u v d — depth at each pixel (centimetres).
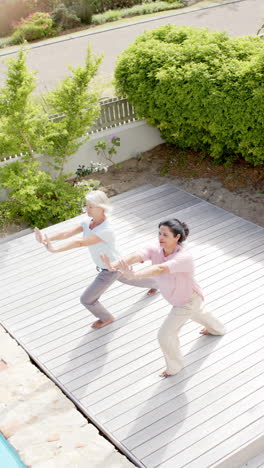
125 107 1074
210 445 438
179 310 478
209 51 969
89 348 559
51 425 463
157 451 436
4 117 891
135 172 1055
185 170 1041
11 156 970
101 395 499
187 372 515
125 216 825
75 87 931
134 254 461
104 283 538
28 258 737
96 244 517
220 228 772
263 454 457
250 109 866
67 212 909
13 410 482
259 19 2075
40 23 2189
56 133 903
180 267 443
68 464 421
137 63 1027
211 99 903
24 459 428
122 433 456
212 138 1004
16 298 654
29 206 884
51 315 618
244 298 616
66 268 706
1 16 2303
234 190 962
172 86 953
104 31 2152
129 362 536
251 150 929
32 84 898
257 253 703
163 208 844
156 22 2206
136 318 595
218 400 482
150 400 488
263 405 473
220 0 2488
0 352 562
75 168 1052
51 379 529
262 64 868
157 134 1122
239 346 543
